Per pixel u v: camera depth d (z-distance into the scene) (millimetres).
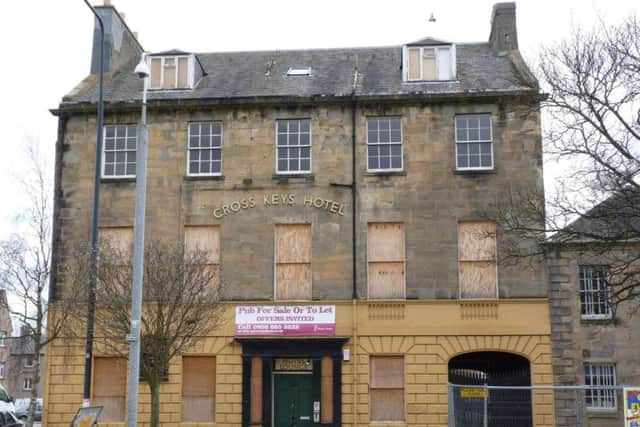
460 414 21531
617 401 26828
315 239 28312
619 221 22703
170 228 28781
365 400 27078
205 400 27750
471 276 27875
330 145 28922
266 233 28516
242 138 29281
